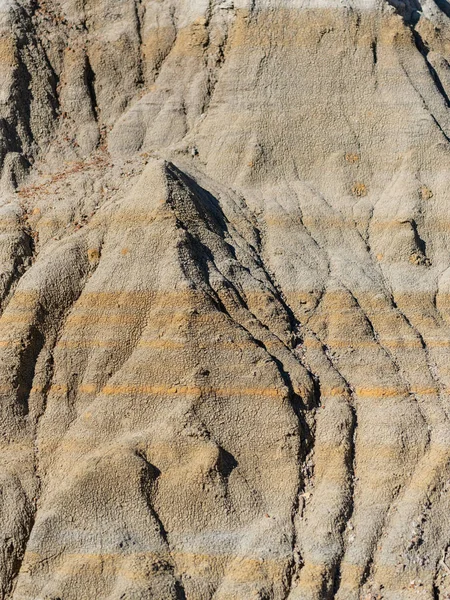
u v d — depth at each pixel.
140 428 26.31
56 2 36.72
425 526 25.02
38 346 27.88
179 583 23.97
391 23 34.69
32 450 26.42
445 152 32.53
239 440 26.19
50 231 30.27
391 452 26.34
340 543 24.81
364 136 33.12
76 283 28.80
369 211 31.98
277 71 33.84
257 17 34.59
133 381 26.75
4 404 26.81
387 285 30.52
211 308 27.55
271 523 25.00
